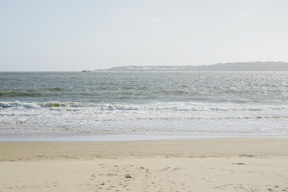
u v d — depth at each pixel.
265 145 13.73
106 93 44.50
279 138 15.35
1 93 40.59
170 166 9.32
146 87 59.28
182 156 11.59
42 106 27.92
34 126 18.20
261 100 37.84
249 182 7.59
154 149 12.84
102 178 7.82
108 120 20.61
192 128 18.33
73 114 23.08
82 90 49.84
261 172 8.59
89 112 24.20
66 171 8.60
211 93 47.81
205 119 21.62
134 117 22.02
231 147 13.30
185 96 42.09
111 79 100.56
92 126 18.48
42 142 13.98
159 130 17.58
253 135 16.55
